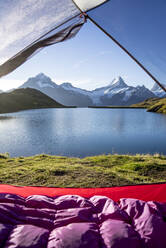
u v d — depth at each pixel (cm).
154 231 179
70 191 405
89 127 3525
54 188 423
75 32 457
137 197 371
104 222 197
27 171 635
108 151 1775
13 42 375
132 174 621
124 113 7856
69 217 206
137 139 2350
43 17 346
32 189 417
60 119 5141
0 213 201
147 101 18475
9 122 4416
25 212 216
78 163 824
